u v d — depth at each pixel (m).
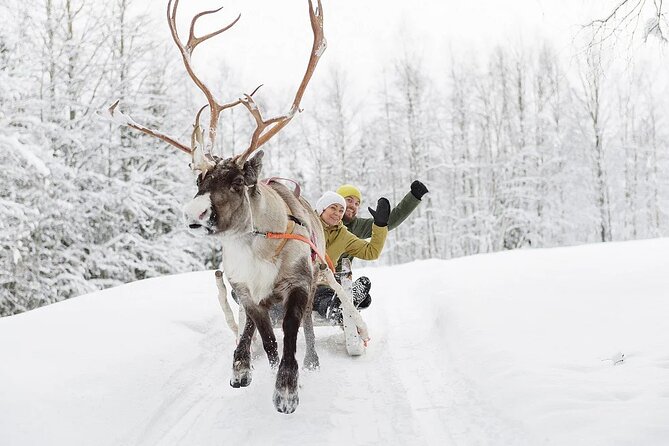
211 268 19.91
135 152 15.53
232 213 3.56
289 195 4.27
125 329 4.93
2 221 10.96
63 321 5.07
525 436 2.99
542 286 5.90
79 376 3.82
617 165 28.16
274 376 4.48
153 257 16.08
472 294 5.91
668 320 4.34
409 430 3.38
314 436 3.38
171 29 4.00
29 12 13.04
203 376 4.48
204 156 3.70
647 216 29.17
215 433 3.50
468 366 4.17
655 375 3.35
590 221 25.75
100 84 15.27
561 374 3.57
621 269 6.32
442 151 29.03
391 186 29.12
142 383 3.97
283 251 3.83
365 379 4.34
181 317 5.46
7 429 3.09
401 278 9.22
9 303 12.81
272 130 3.91
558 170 26.12
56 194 13.27
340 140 28.27
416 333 5.55
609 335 4.20
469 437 3.20
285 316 3.80
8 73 12.12
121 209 14.74
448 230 28.70
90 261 14.57
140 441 3.41
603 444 2.64
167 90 16.80
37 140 12.84
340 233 5.30
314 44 4.02
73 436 3.18
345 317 4.80
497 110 30.23
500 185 26.05
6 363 3.84
